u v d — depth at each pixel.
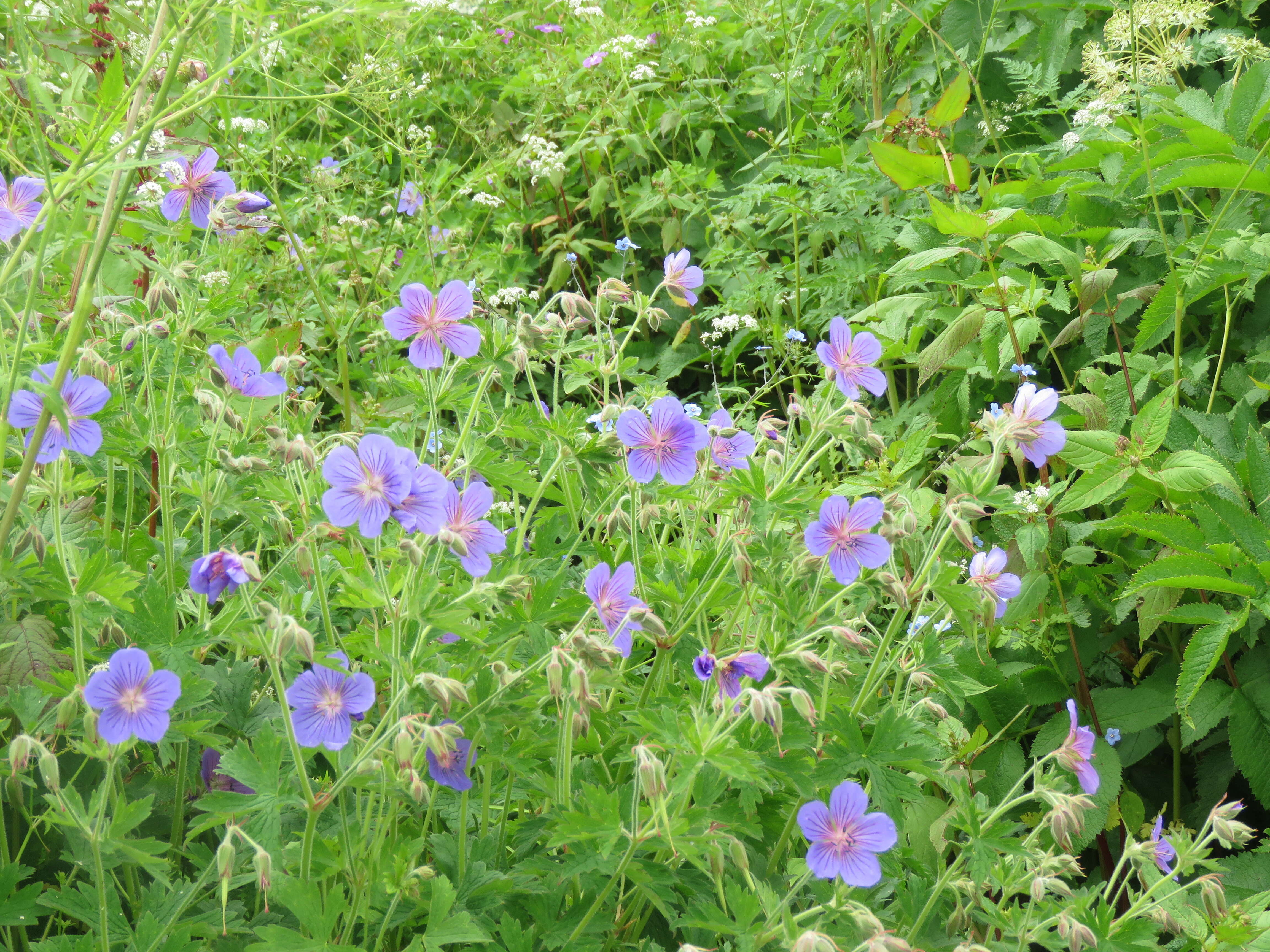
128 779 0.87
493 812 0.90
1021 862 0.86
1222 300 1.24
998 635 1.12
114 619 0.80
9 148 0.96
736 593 0.92
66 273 0.93
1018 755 1.11
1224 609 1.05
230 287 1.09
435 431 0.87
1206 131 1.16
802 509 0.88
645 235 1.87
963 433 1.28
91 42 0.94
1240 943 0.87
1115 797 1.06
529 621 0.84
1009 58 1.63
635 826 0.79
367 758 0.77
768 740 0.83
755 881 0.81
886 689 1.00
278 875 0.77
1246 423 1.13
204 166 0.94
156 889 0.81
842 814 0.79
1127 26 1.21
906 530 0.87
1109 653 1.17
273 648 0.77
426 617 0.78
